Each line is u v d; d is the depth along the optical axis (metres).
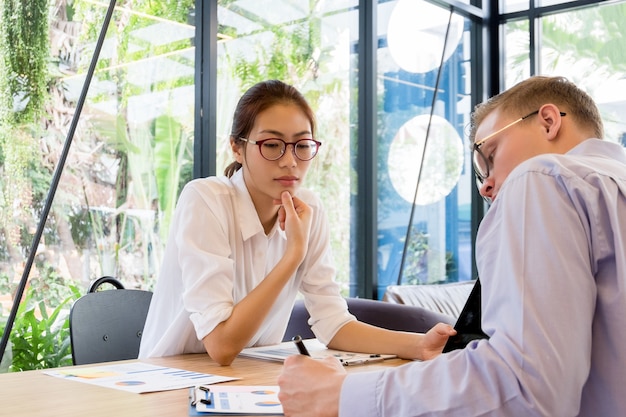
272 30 3.87
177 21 3.46
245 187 1.89
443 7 5.12
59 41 3.04
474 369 0.91
